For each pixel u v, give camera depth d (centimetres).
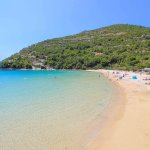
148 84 3434
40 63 13038
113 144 1091
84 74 7419
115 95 2511
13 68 13162
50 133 1287
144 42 13262
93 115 1647
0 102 2241
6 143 1152
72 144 1121
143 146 1041
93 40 16175
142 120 1453
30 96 2608
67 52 13912
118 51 12462
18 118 1617
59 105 2045
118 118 1534
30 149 1074
